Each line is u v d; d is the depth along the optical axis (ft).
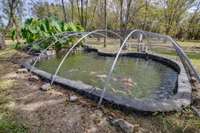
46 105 11.72
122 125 9.36
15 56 27.30
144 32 16.60
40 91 13.99
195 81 16.25
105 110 11.07
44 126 9.50
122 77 21.16
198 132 9.01
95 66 26.53
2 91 13.87
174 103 11.34
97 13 86.33
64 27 34.37
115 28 93.35
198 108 11.27
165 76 21.84
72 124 9.70
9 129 9.04
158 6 85.71
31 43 30.55
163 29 97.55
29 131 9.05
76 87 14.06
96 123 9.78
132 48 42.04
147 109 10.51
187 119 9.99
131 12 70.28
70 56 33.91
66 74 21.85
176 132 9.05
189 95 12.73
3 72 18.79
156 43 56.18
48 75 17.12
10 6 39.75
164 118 10.08
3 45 35.81
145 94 15.89
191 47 55.21
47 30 32.73
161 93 16.11
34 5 86.43
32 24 33.81
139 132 9.03
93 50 39.37
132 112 10.72
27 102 12.10
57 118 10.23
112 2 82.28
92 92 12.99
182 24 106.22
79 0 72.59
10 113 10.62
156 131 9.12
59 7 87.15
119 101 11.46
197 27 104.68
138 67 26.58
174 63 25.26
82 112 10.87
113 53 34.27
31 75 17.88
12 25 42.50
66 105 11.73
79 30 37.32
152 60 31.81
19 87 14.74
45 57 29.01
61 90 14.35
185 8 98.78
